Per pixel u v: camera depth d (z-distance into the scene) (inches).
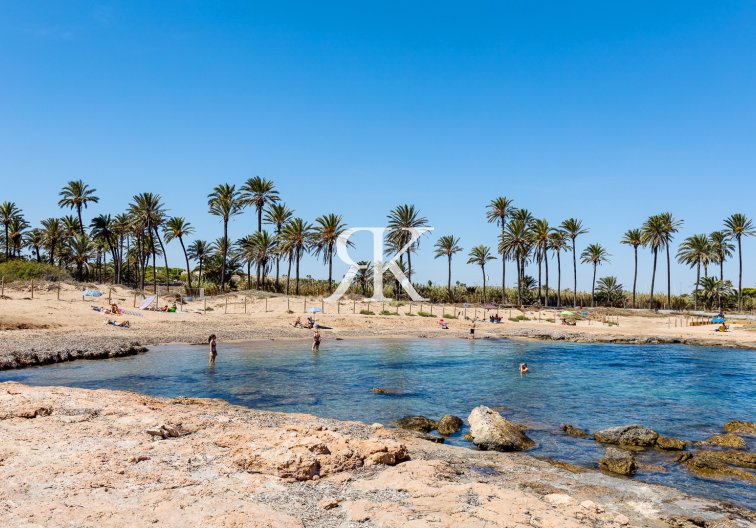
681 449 532.4
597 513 324.8
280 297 2753.4
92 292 2241.6
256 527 269.1
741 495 398.3
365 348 1486.2
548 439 566.9
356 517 294.2
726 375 1080.8
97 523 264.1
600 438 559.8
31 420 483.8
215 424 509.0
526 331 2191.2
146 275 4707.2
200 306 2497.5
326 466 372.8
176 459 383.9
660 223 3585.1
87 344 1230.9
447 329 2191.2
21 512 273.1
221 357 1202.0
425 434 568.1
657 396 832.3
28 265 2513.5
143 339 1453.0
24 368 977.5
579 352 1537.9
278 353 1302.9
